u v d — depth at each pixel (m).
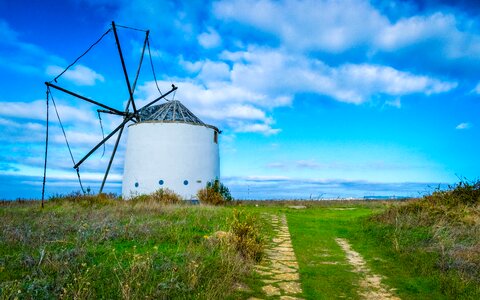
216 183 29.62
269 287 7.70
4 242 9.16
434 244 10.49
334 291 7.68
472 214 13.06
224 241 9.95
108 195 25.56
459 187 15.27
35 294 5.74
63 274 6.78
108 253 8.53
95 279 6.69
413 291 7.71
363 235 13.84
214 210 18.50
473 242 10.04
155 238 10.72
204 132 31.97
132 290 6.30
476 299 6.88
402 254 10.32
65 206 18.75
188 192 30.33
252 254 9.81
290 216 19.97
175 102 33.50
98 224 11.94
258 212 21.22
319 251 11.51
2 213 15.20
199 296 6.42
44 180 19.17
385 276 8.80
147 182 30.09
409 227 13.24
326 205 28.30
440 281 7.94
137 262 7.27
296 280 8.30
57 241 9.42
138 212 16.78
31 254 7.82
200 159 31.36
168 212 17.03
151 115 32.78
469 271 8.27
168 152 30.36
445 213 13.46
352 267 9.63
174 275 7.11
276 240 13.09
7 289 5.73
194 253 8.59
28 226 11.37
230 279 7.47
